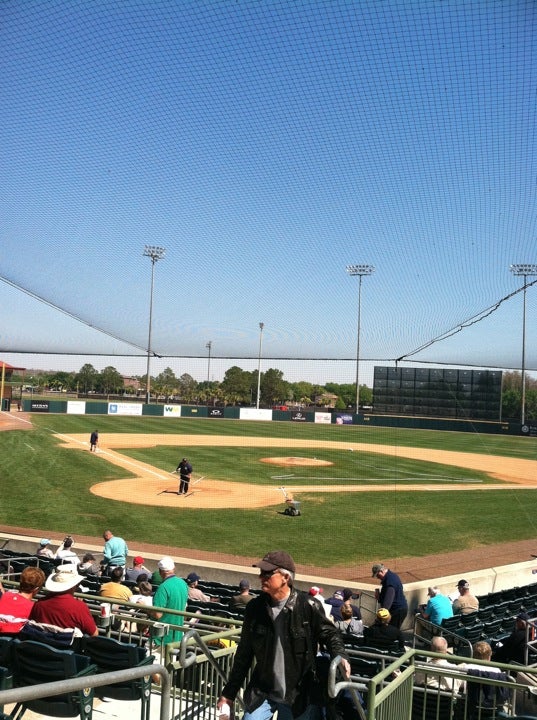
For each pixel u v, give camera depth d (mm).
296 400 87688
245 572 14820
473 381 52375
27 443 40250
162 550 17266
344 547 18359
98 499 24031
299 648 4043
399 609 12320
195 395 100000
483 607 13422
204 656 5438
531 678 8492
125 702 6320
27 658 5113
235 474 31797
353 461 38750
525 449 50875
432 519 22797
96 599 7367
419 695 7215
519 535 20719
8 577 12469
